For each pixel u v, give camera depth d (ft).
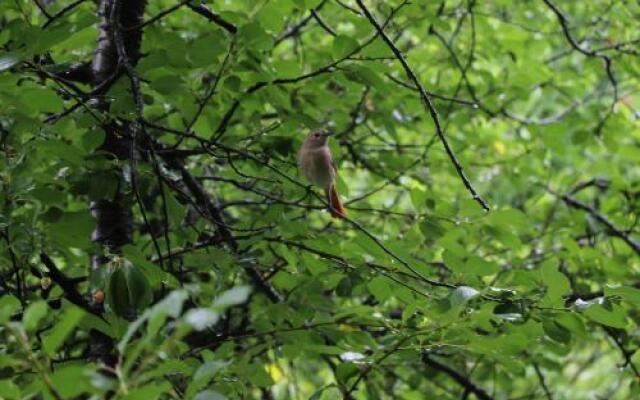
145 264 23.97
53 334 14.34
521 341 22.90
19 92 23.63
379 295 27.81
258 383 25.03
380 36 27.22
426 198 30.01
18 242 23.62
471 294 21.56
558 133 44.68
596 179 46.80
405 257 27.86
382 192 51.55
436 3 33.86
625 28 46.01
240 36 26.25
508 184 52.24
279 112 31.37
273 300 34.06
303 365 52.80
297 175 33.96
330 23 43.45
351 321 28.25
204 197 33.24
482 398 37.99
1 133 24.67
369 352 28.58
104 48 31.94
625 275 35.09
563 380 54.80
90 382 14.16
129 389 15.84
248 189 31.65
